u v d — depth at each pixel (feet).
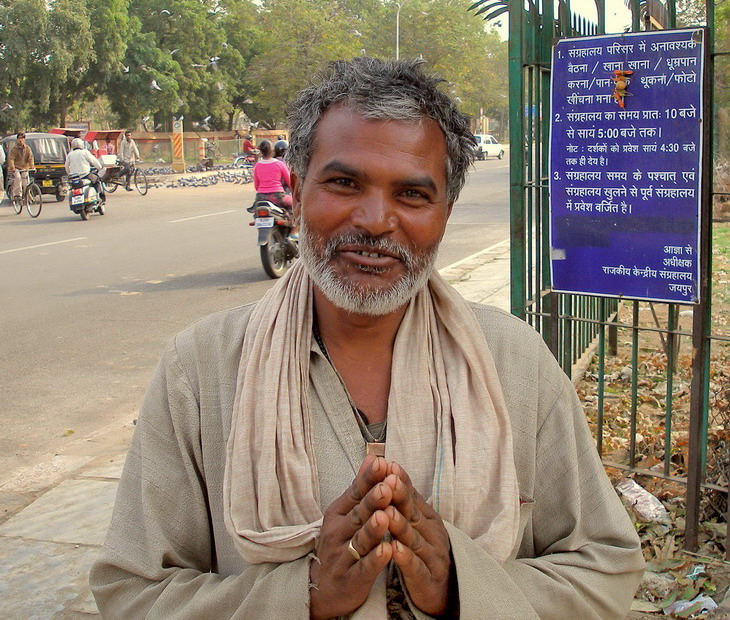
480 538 4.02
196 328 4.63
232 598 3.98
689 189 8.79
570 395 4.71
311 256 4.28
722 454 10.93
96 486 12.53
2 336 22.25
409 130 4.12
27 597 9.54
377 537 3.63
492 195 65.57
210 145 129.70
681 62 8.63
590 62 9.07
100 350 20.72
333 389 4.35
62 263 34.40
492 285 25.39
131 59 140.05
